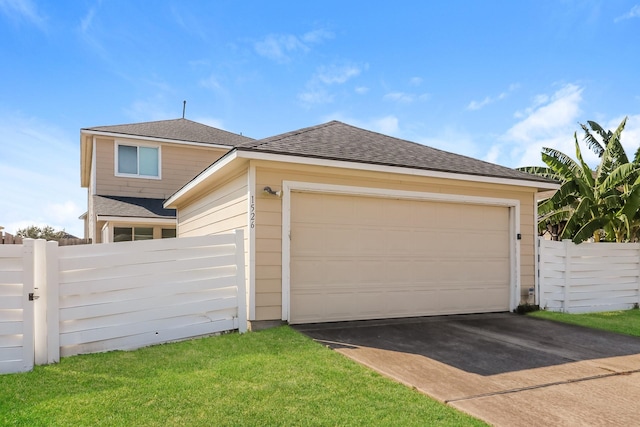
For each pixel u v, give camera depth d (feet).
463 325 23.57
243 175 22.91
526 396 12.83
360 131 31.58
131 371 14.51
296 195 22.97
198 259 19.36
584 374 15.15
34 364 15.21
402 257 25.40
